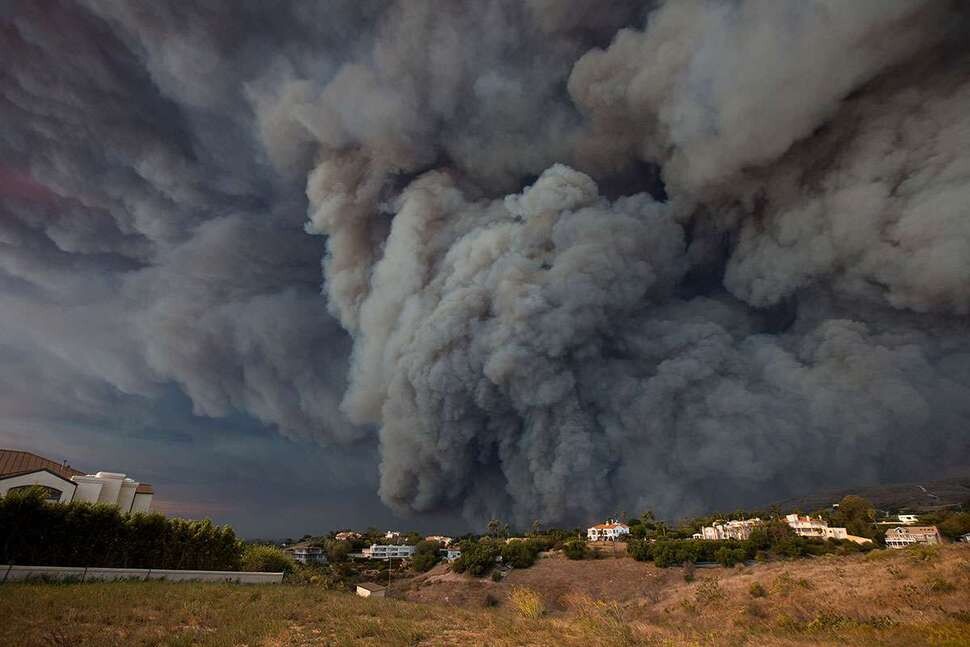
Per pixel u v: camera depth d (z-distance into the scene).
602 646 10.57
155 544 23.20
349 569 65.12
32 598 12.86
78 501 21.12
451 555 66.25
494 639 11.23
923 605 17.19
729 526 58.56
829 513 63.34
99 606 12.73
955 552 24.56
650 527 66.19
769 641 11.68
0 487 27.47
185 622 12.02
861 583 22.28
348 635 11.13
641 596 37.19
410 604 18.48
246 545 30.47
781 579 26.12
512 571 50.47
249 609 13.95
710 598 26.09
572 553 52.16
